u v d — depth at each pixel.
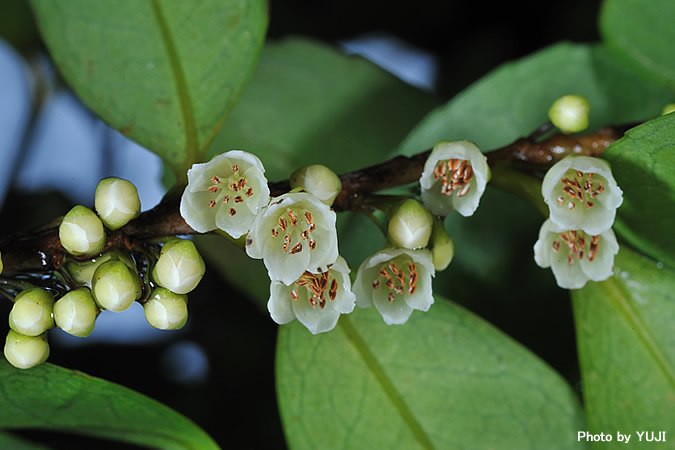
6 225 0.21
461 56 0.24
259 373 0.21
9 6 0.21
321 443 0.17
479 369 0.17
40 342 0.16
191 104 0.17
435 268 0.17
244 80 0.17
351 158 0.20
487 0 0.23
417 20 0.24
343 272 0.16
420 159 0.17
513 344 0.17
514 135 0.19
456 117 0.19
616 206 0.16
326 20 0.24
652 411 0.17
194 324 0.21
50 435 0.19
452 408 0.17
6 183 0.21
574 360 0.19
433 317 0.17
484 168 0.16
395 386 0.17
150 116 0.17
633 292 0.17
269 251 0.16
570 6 0.23
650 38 0.19
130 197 0.16
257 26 0.17
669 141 0.16
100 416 0.16
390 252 0.16
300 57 0.20
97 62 0.17
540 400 0.17
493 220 0.19
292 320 0.17
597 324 0.17
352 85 0.20
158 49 0.17
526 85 0.19
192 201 0.16
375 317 0.17
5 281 0.16
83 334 0.16
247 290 0.19
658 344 0.17
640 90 0.19
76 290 0.16
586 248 0.17
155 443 0.17
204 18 0.17
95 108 0.17
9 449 0.18
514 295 0.19
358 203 0.17
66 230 0.16
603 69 0.19
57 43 0.17
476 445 0.17
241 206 0.16
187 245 0.16
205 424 0.20
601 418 0.17
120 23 0.17
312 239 0.16
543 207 0.17
